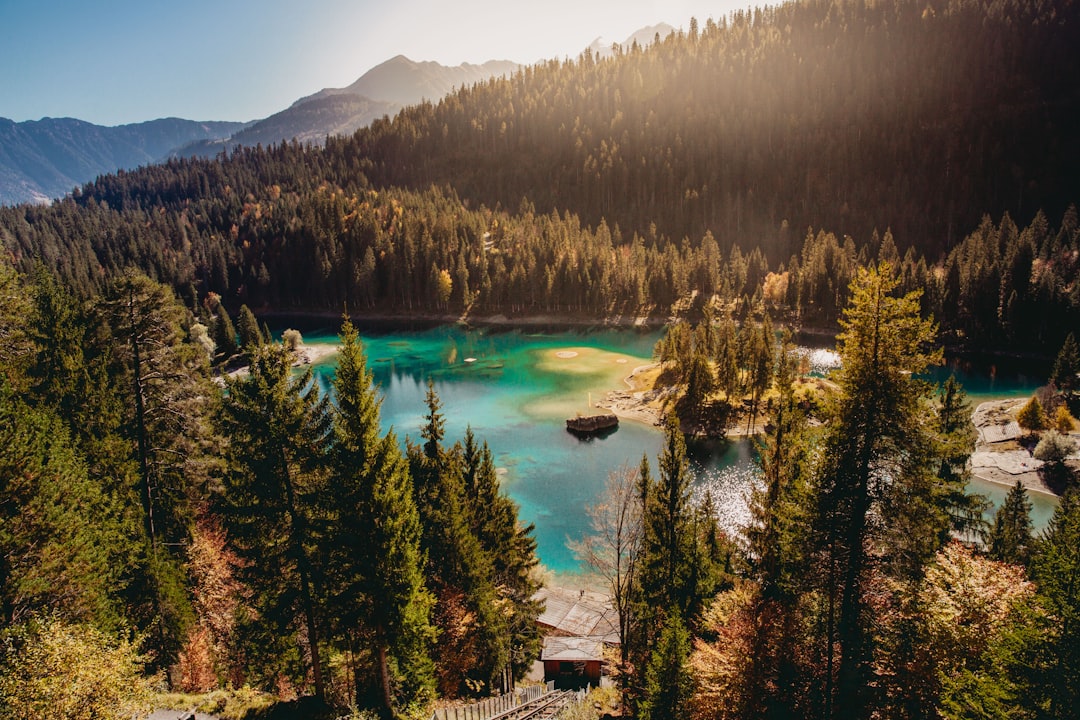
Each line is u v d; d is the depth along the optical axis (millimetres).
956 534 34906
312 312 184375
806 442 20766
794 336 133375
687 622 28328
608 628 38531
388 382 108375
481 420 86000
